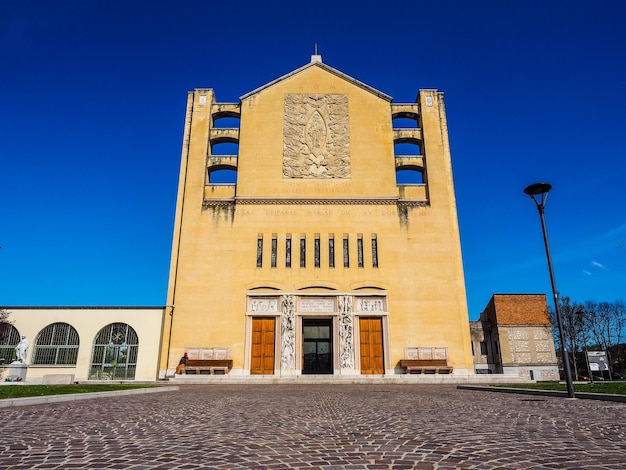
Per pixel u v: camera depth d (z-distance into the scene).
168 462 6.06
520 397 18.05
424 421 10.29
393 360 39.34
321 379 34.75
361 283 41.09
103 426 9.41
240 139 45.28
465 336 40.19
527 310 56.75
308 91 47.00
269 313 40.31
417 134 46.66
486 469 5.66
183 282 40.94
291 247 41.97
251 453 6.63
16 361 36.25
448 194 44.22
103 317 40.56
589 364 54.78
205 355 39.12
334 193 43.69
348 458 6.28
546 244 19.23
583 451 6.74
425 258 41.97
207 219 42.66
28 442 7.50
